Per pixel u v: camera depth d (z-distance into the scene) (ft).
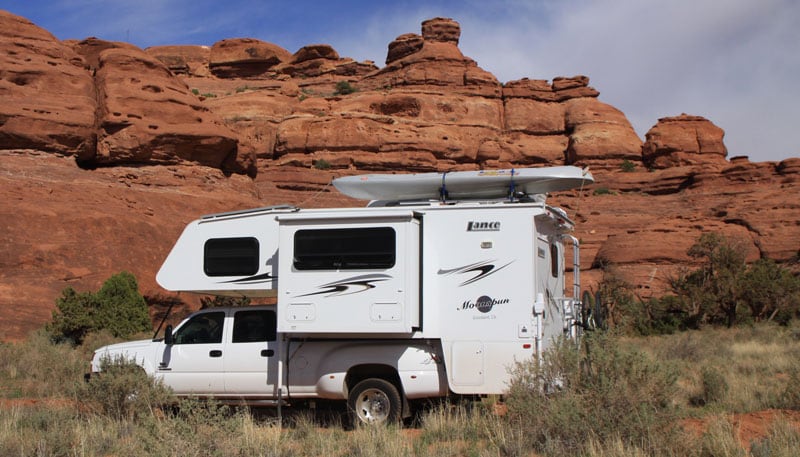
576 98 297.74
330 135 247.09
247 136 253.24
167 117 141.69
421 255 32.30
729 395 38.73
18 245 93.66
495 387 31.04
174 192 134.92
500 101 295.48
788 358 58.54
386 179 36.22
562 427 25.41
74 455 25.22
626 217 214.69
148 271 103.09
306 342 33.50
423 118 271.90
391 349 32.48
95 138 134.72
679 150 277.64
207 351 34.88
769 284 124.16
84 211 104.01
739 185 225.76
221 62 338.13
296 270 32.45
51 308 86.79
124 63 142.72
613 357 27.25
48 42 136.87
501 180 35.35
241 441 24.53
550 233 34.91
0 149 122.83
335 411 35.81
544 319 32.12
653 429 25.00
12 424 29.37
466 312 31.65
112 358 35.65
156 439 23.81
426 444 27.96
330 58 334.03
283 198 207.41
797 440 25.79
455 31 312.29
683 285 132.46
